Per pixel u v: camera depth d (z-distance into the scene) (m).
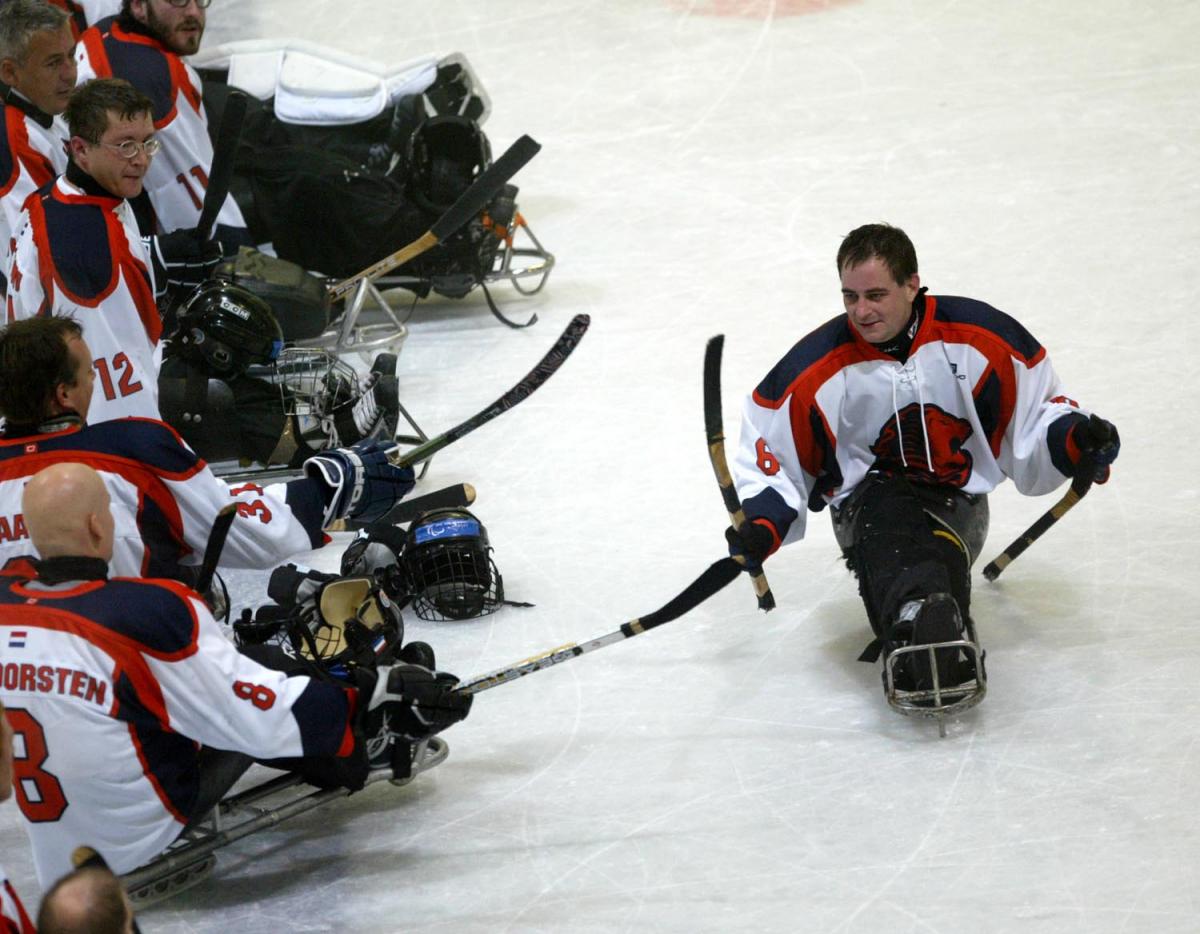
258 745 10.21
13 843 12.28
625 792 12.23
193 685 10.01
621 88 31.97
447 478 17.86
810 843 11.39
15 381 10.98
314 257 21.55
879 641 13.00
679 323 21.73
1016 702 12.91
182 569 12.29
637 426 18.80
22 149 16.83
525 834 11.81
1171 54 31.16
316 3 38.12
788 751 12.58
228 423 16.16
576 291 23.17
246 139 22.27
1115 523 15.67
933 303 13.09
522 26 35.97
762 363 20.22
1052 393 13.27
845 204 25.52
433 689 11.12
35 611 9.87
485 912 10.96
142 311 14.84
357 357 21.50
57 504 9.91
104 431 11.21
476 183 18.20
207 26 36.94
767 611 13.56
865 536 13.09
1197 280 21.50
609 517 16.77
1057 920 10.37
